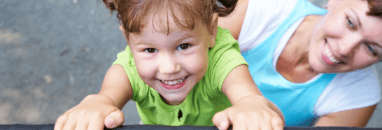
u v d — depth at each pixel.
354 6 1.09
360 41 1.08
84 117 0.64
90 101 0.73
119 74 0.92
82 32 3.66
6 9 3.84
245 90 0.79
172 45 0.72
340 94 1.36
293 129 0.57
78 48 3.48
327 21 1.16
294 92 1.34
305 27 1.24
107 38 3.61
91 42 3.56
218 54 0.90
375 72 1.49
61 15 3.82
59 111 2.96
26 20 3.74
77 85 3.18
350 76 1.36
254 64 1.32
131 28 0.73
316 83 1.34
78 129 0.62
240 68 0.86
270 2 1.26
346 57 1.14
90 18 3.80
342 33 1.11
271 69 1.31
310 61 1.24
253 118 0.61
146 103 1.00
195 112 0.98
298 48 1.26
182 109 0.97
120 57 0.96
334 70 1.21
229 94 0.83
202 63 0.77
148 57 0.74
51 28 3.67
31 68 3.24
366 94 1.39
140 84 0.93
